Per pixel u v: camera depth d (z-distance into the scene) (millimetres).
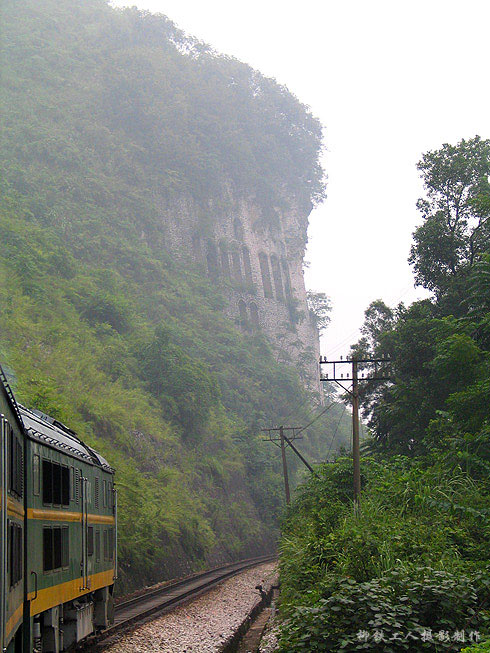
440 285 39031
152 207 102875
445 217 40500
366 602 9602
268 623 18281
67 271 64562
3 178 79688
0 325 42219
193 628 17516
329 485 30000
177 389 58750
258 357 102562
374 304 47906
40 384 32312
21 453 8977
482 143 40656
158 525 38375
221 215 115500
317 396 109062
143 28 124875
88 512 14266
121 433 42594
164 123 112812
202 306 97938
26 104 95625
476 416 22828
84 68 111500
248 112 124312
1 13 110875
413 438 33500
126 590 30734
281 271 124250
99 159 101188
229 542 56344
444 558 13055
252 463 70812
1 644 6996
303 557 18000
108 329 60562
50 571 10750
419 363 34594
